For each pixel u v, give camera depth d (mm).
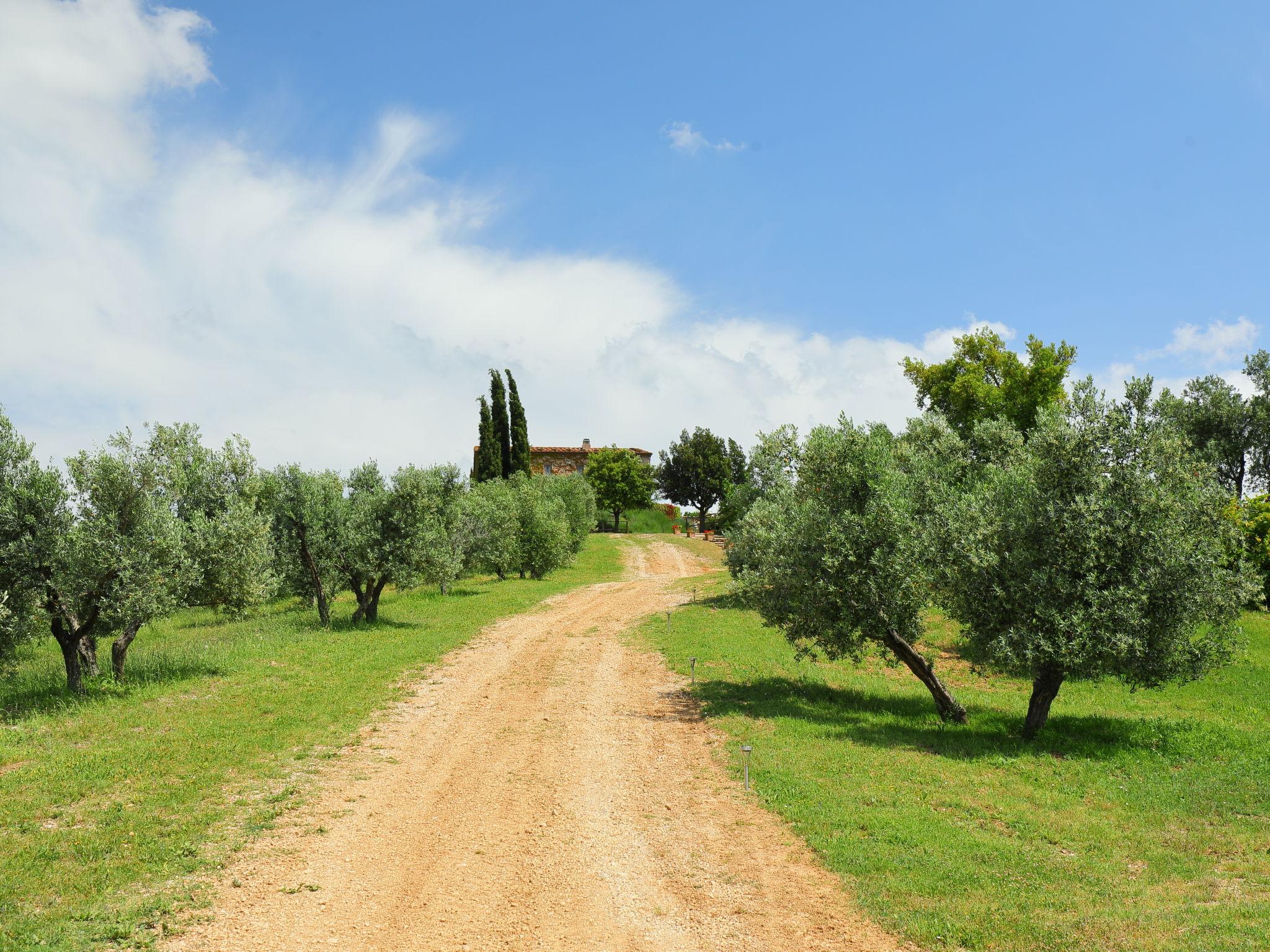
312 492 35219
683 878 11656
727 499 41906
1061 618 18500
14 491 21672
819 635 22891
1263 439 46250
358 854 12352
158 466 23453
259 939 9500
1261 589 19016
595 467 108625
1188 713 23578
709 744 18938
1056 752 18859
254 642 30078
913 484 23219
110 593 22156
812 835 13203
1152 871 12047
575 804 14859
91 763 15852
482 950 9422
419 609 41344
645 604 45062
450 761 17531
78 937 9297
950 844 12844
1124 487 19078
